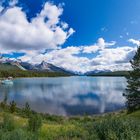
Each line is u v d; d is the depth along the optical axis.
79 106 62.78
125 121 9.45
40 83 192.00
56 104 66.56
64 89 131.62
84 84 182.62
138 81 35.94
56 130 10.80
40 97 86.69
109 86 154.25
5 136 7.88
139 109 35.22
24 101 71.62
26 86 153.75
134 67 36.31
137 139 8.12
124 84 175.50
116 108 59.12
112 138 8.18
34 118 10.45
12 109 33.56
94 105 65.06
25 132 8.76
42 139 9.19
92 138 8.60
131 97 36.16
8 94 96.56
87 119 31.89
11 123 10.49
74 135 9.30
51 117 35.16
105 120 9.81
